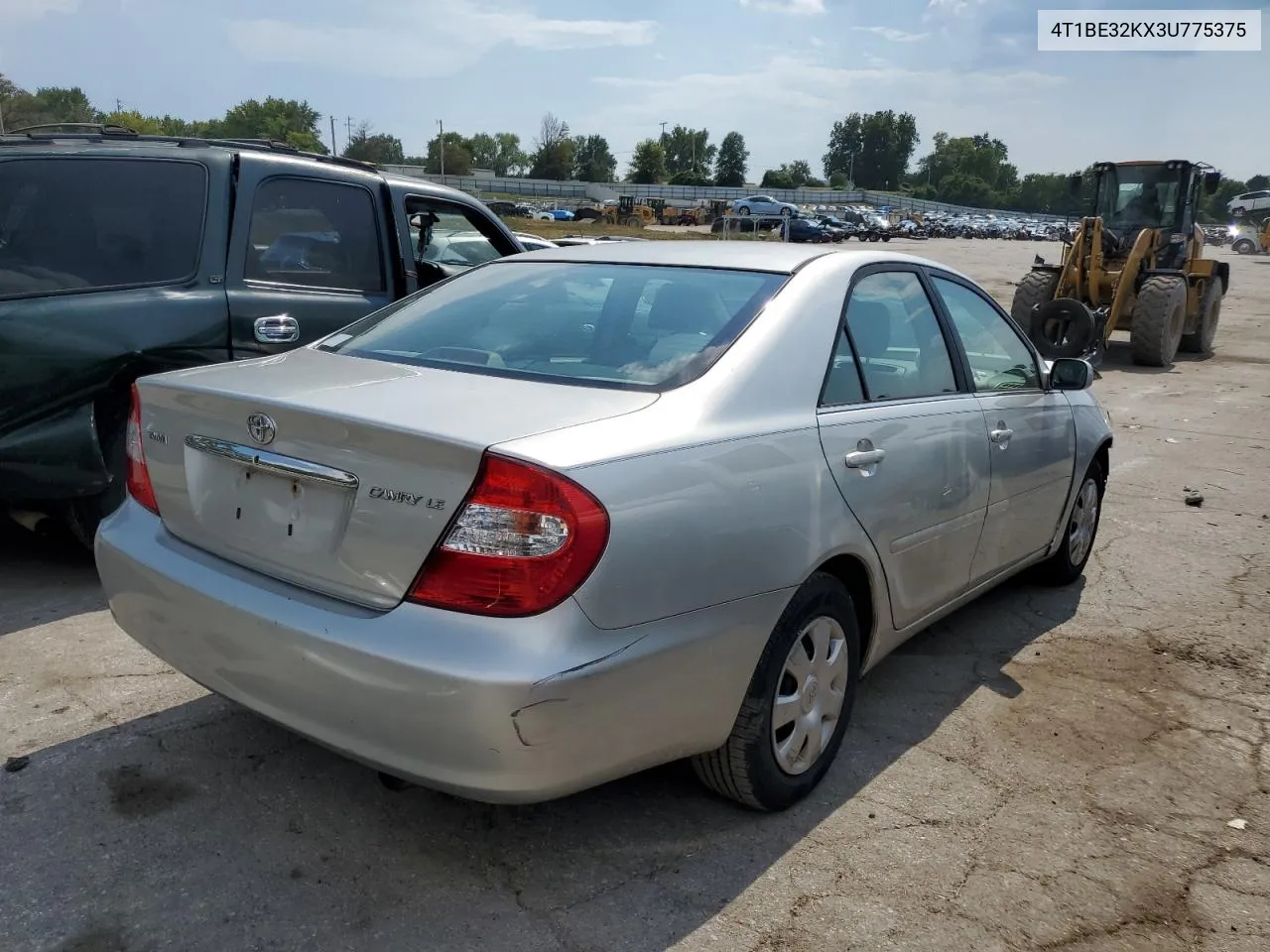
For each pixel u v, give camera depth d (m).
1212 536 5.96
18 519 4.79
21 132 4.79
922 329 3.66
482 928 2.46
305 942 2.39
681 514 2.43
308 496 2.48
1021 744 3.49
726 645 2.56
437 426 2.30
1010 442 3.96
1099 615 4.71
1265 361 14.54
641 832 2.87
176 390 2.76
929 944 2.48
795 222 50.91
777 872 2.72
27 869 2.59
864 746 3.43
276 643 2.42
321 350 3.31
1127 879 2.78
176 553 2.75
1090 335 12.83
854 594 3.25
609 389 2.69
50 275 4.16
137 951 2.34
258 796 2.95
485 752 2.20
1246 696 3.91
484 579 2.21
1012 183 174.12
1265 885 2.78
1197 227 15.08
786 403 2.87
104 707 3.41
